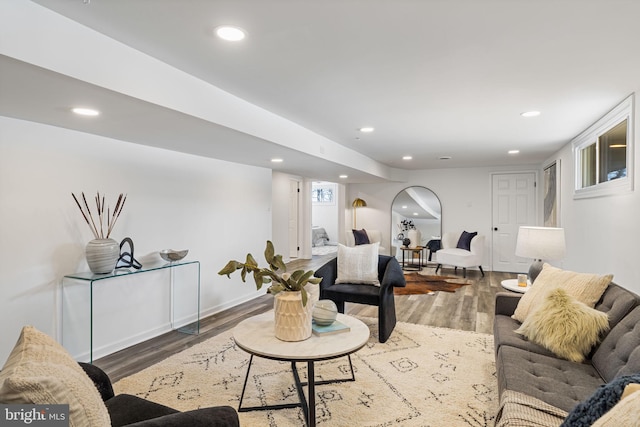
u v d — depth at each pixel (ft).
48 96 6.51
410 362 9.60
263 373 8.98
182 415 4.03
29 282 8.63
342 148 16.30
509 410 4.90
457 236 24.73
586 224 13.03
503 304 9.44
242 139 10.41
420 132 13.62
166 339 11.57
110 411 4.74
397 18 5.52
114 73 6.21
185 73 7.67
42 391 2.80
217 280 14.58
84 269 9.80
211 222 14.28
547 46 6.51
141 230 11.44
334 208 37.93
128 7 5.19
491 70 7.64
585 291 7.62
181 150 12.45
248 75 7.84
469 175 25.05
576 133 13.78
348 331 7.41
